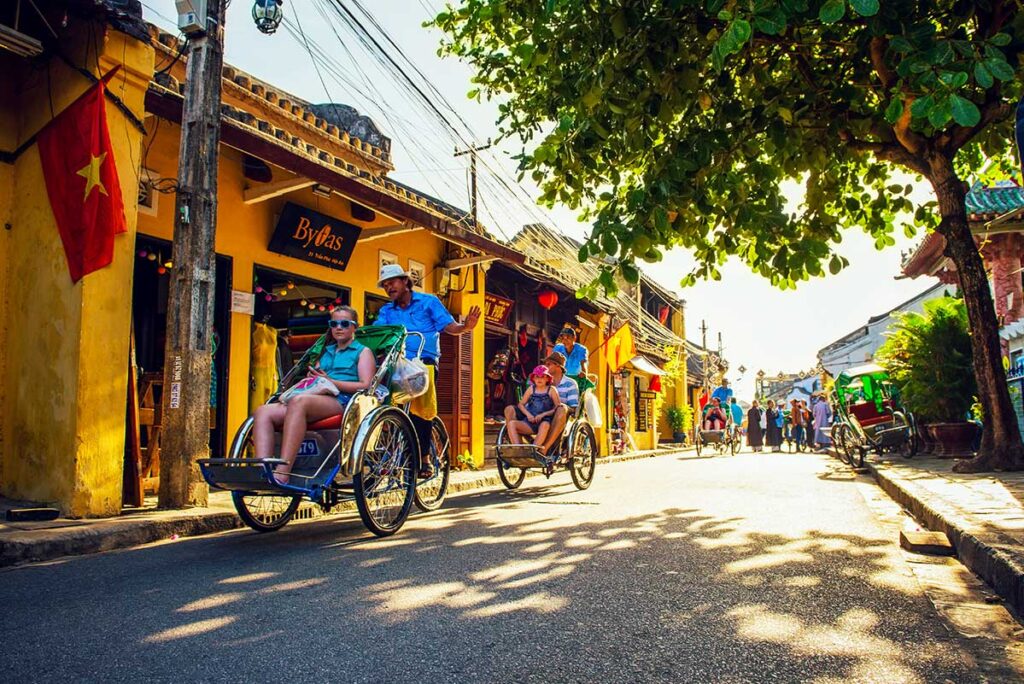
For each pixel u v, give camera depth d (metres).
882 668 2.53
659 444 29.98
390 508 5.47
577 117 6.41
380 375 5.51
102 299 5.90
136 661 2.58
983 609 3.32
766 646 2.76
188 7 6.40
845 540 5.05
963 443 12.27
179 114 6.98
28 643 2.78
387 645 2.76
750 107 7.43
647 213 5.95
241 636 2.86
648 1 5.91
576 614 3.18
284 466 4.81
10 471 6.29
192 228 6.37
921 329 12.52
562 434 8.65
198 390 6.35
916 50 4.57
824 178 8.58
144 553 4.72
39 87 6.51
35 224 6.34
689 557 4.41
